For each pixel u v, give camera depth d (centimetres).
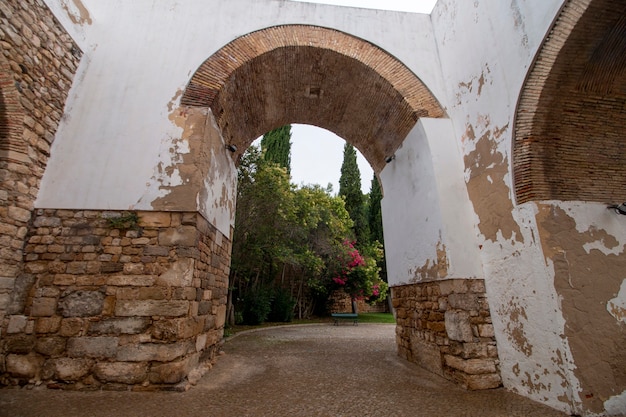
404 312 596
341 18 582
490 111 442
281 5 568
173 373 360
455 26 535
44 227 392
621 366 322
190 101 468
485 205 445
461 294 433
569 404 310
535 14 370
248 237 1156
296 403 344
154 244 397
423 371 490
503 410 326
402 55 575
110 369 357
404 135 597
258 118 675
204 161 450
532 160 375
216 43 514
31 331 360
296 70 587
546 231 353
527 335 365
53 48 425
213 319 507
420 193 539
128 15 514
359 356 614
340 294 1836
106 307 373
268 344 771
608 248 356
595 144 382
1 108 368
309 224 1392
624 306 341
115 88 465
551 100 366
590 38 332
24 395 329
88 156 426
